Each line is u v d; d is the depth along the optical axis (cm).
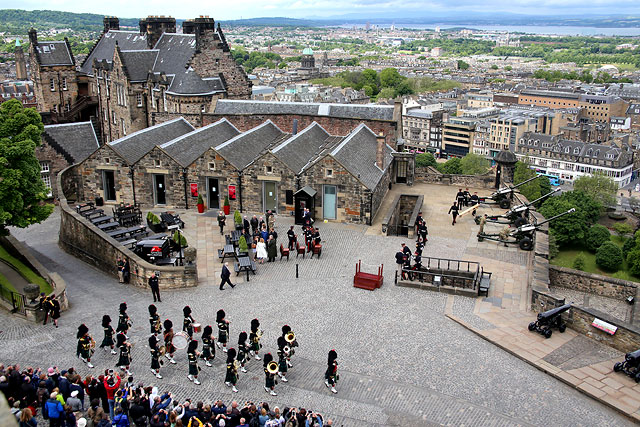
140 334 3944
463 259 5181
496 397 3272
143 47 11325
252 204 6494
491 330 3969
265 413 2809
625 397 3256
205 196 6619
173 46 10531
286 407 2992
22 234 6544
